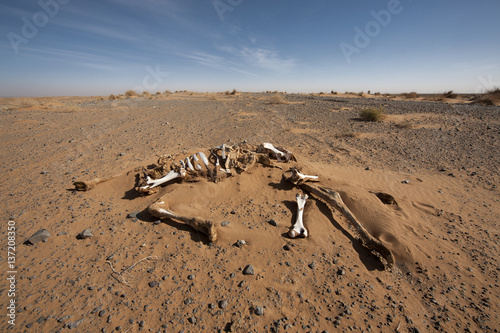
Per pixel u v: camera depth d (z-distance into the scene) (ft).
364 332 7.72
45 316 7.77
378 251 10.80
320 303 8.64
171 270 9.70
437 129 34.81
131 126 40.81
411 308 8.71
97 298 8.48
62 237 11.64
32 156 24.54
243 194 15.05
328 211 13.74
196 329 7.53
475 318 8.39
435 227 13.33
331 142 30.68
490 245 11.95
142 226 12.37
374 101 73.82
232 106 68.28
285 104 71.00
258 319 7.88
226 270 9.77
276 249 10.98
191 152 18.17
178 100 91.30
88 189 16.20
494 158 23.24
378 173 20.40
